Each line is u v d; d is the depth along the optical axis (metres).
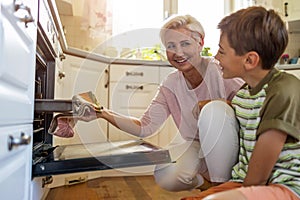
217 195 0.73
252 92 0.96
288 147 0.82
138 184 1.89
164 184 1.53
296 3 2.97
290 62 2.86
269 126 0.80
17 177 0.69
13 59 0.62
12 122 0.62
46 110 0.98
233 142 1.07
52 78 1.54
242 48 0.93
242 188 0.76
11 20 0.60
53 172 0.90
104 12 2.68
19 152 0.70
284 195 0.76
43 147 1.29
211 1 3.10
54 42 1.49
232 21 0.97
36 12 0.95
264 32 0.91
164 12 2.96
